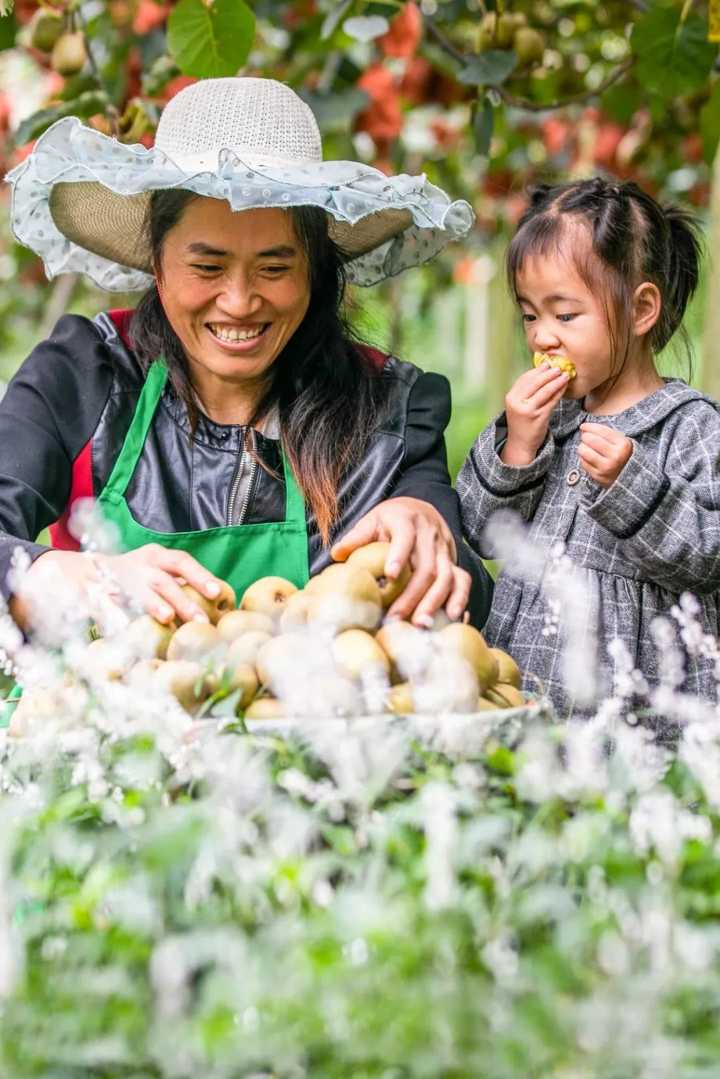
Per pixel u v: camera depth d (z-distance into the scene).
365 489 2.95
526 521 3.10
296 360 3.02
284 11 5.03
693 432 3.03
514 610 3.06
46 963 1.57
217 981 1.44
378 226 3.14
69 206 3.04
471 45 4.80
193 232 2.69
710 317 3.63
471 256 8.23
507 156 6.22
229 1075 1.41
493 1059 1.37
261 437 2.96
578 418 3.14
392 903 1.55
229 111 2.86
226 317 2.75
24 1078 1.41
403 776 1.84
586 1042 1.38
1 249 7.69
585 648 2.91
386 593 2.29
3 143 5.12
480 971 1.50
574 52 5.31
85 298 7.36
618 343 3.05
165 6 4.40
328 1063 1.41
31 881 1.67
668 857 1.66
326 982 1.42
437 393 3.18
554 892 1.56
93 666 2.01
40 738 1.91
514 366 10.34
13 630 2.08
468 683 2.00
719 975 1.50
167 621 2.18
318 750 1.80
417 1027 1.39
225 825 1.63
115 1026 1.46
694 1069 1.36
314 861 1.61
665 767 2.04
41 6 3.94
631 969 1.47
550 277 3.04
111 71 4.53
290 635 2.04
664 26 3.80
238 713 1.97
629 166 5.41
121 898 1.57
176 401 2.98
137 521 2.86
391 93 4.79
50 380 2.93
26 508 2.72
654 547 2.86
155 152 2.63
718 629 3.04
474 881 1.64
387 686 2.04
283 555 2.85
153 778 1.79
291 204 2.62
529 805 1.84
